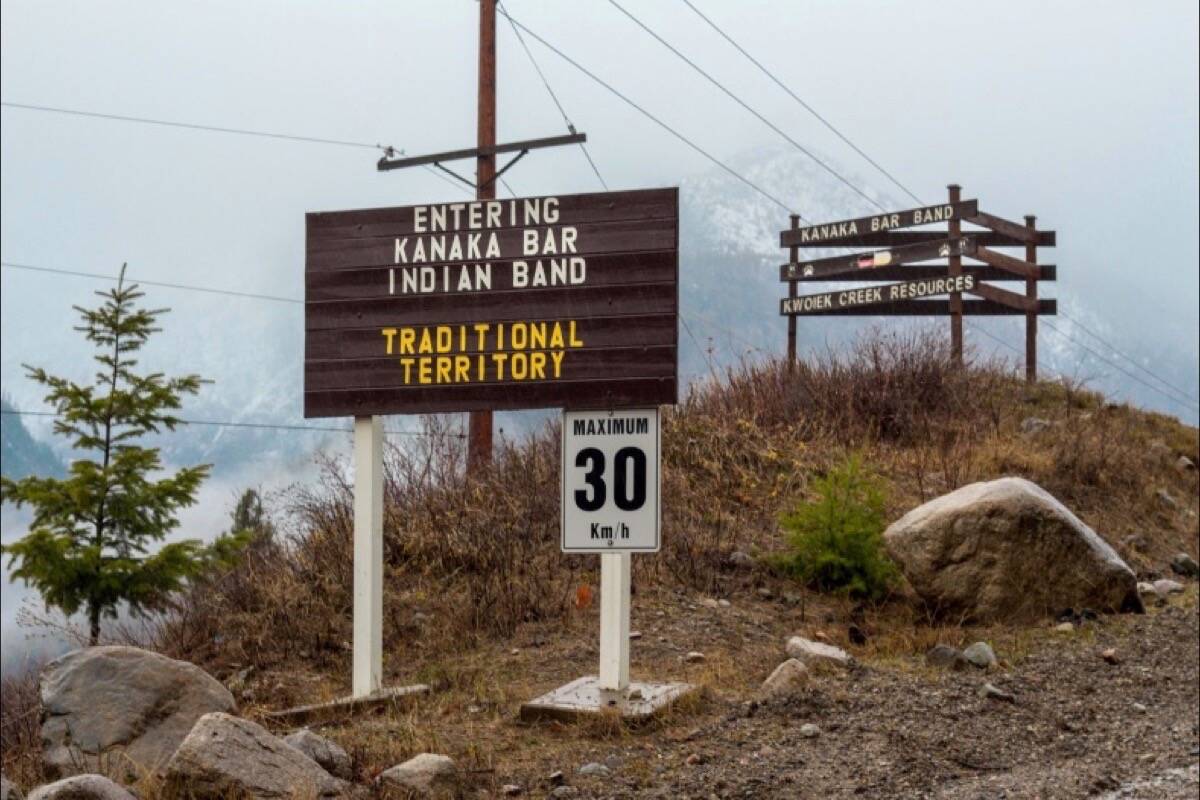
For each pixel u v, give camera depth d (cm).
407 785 766
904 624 1209
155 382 1727
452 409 1003
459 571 1242
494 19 1742
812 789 788
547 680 1022
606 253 978
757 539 1370
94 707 832
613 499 951
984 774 831
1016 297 2145
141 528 1627
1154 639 1170
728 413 1669
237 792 710
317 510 1316
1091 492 1680
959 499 1240
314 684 1061
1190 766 851
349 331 1032
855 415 1733
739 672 1039
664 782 799
